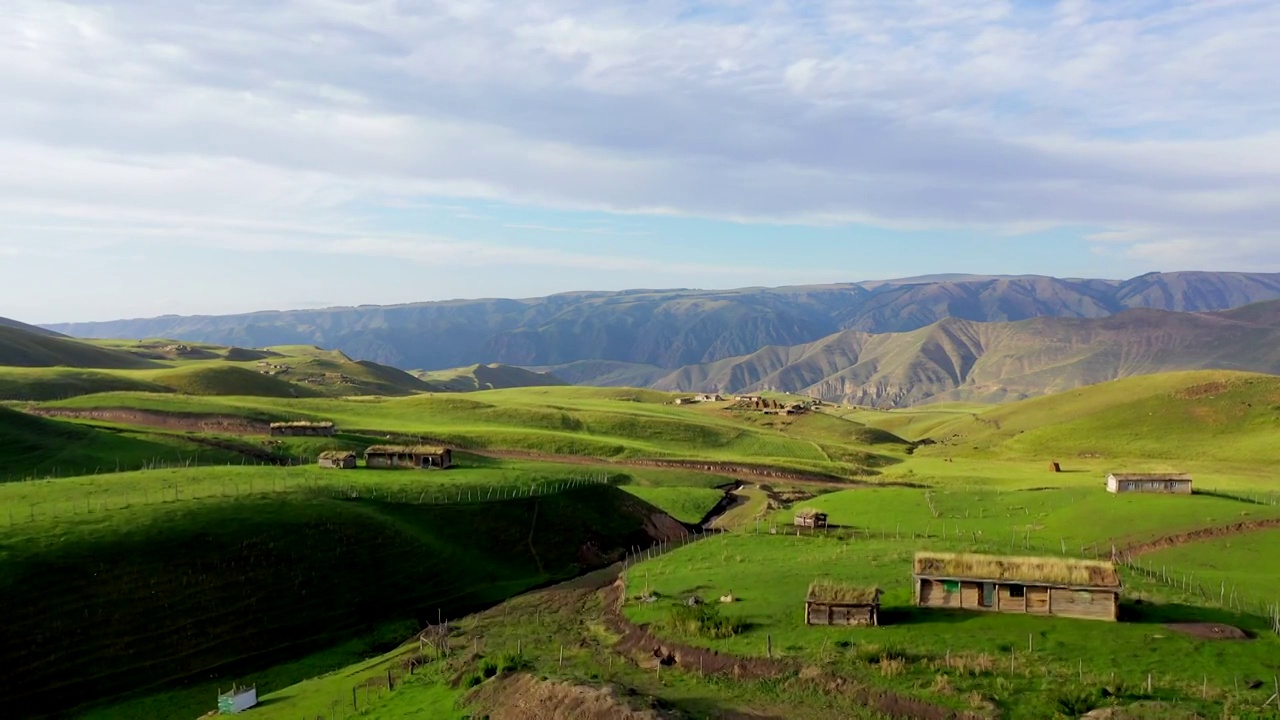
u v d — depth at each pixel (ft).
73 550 251.60
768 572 253.24
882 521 370.12
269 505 314.55
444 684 190.19
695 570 266.98
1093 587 192.13
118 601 238.48
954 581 202.39
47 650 215.31
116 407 559.79
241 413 583.99
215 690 219.20
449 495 384.88
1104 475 508.53
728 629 195.00
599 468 538.06
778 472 574.56
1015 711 145.18
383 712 180.14
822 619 194.59
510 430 647.56
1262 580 248.11
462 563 321.52
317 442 517.14
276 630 251.60
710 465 588.91
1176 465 555.69
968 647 173.37
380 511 342.23
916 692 153.89
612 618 229.86
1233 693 148.15
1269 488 416.67
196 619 243.81
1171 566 273.13
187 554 266.98
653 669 184.65
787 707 155.22
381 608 278.05
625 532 393.91
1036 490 424.05
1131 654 167.53
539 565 341.00
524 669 181.06
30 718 197.36
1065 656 167.22
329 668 236.84
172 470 381.19
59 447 422.41
